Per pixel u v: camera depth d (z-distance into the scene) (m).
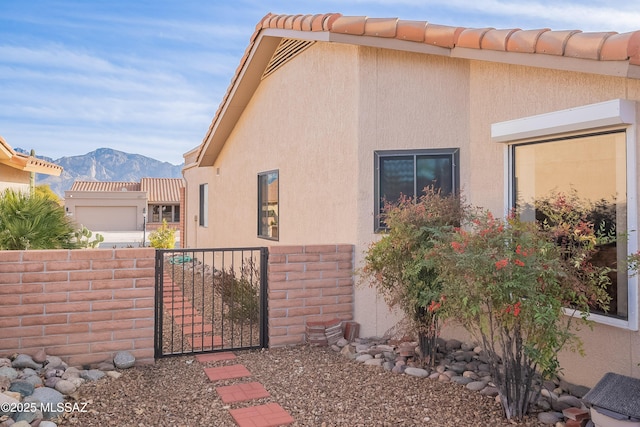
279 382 5.32
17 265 5.40
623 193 4.56
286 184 9.37
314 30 7.12
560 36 4.79
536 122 5.21
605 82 4.70
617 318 4.54
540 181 5.45
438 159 6.79
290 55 9.09
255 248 6.82
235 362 6.05
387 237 5.82
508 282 3.83
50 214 7.17
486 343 4.57
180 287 11.70
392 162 7.00
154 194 49.16
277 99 9.80
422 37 6.25
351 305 7.08
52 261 5.54
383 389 5.07
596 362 4.81
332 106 7.70
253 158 11.27
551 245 4.05
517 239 4.09
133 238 32.59
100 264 5.71
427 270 5.37
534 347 4.13
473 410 4.50
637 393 3.88
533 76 5.52
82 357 5.64
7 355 5.34
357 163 7.09
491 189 6.18
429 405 4.63
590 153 4.88
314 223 8.24
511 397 4.34
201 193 16.83
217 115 12.42
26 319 5.43
